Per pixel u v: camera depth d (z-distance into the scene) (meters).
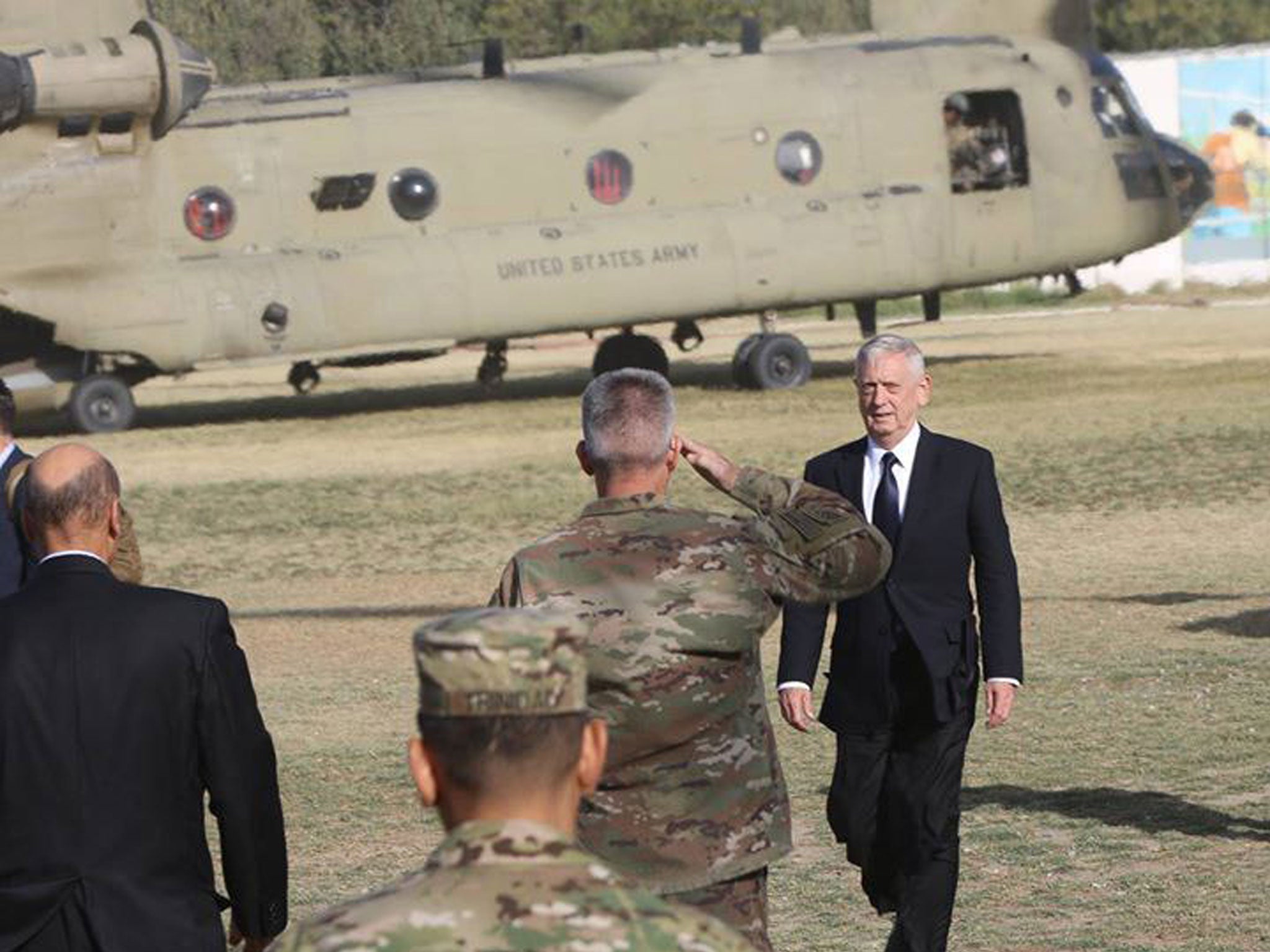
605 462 9.76
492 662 5.33
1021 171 69.31
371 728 24.36
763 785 9.65
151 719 9.76
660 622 9.47
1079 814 18.73
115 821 9.68
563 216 65.69
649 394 9.77
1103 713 23.12
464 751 5.34
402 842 19.00
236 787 9.89
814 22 111.06
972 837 18.06
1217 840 17.62
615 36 107.31
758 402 64.06
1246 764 20.39
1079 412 57.16
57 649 9.76
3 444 14.17
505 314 64.50
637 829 9.46
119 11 61.50
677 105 66.75
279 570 38.62
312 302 62.75
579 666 5.41
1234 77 116.62
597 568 9.55
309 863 18.30
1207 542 37.06
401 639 31.06
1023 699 24.11
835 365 77.12
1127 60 116.94
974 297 113.69
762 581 9.69
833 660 14.03
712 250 66.12
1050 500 42.72
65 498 9.91
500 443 57.44
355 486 49.44
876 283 67.75
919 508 13.83
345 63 78.62
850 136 67.94
